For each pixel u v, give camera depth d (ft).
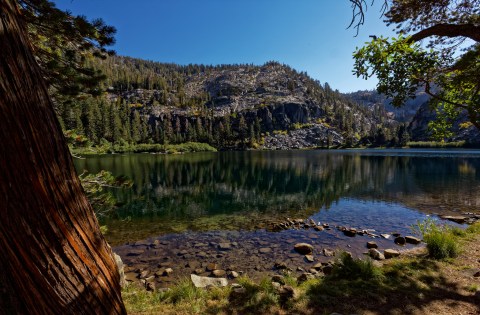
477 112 16.60
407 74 16.25
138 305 16.60
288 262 30.27
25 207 4.18
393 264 22.07
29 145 4.25
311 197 71.82
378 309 14.89
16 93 4.15
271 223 47.78
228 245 36.22
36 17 14.06
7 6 4.24
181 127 520.01
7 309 4.10
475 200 62.39
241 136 478.59
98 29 17.04
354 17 12.40
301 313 14.89
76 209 5.05
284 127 564.71
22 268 4.20
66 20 15.14
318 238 38.88
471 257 22.24
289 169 141.79
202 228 44.88
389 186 84.12
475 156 202.28
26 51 4.52
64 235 4.68
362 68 17.22
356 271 19.95
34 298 4.31
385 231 42.09
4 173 3.98
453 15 16.47
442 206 57.62
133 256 32.48
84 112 289.53
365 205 60.95
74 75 16.79
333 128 563.07
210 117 540.11
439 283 17.80
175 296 17.70
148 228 44.96
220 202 67.00
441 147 388.16
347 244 36.17
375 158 206.49
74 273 4.80
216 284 22.56
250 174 123.44
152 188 87.71
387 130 489.67
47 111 4.74
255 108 571.28
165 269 28.35
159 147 342.85
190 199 70.69
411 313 14.35
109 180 20.92
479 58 15.26
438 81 18.43
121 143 334.85
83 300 4.91
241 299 16.87
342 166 151.84
